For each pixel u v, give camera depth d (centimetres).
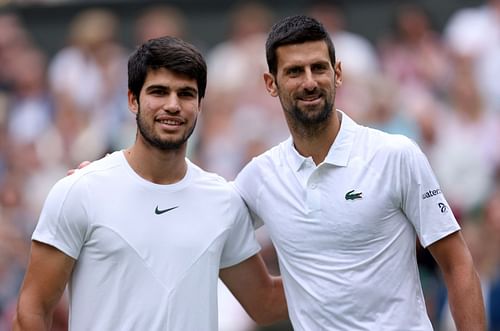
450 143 3356
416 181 1706
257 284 1894
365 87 3381
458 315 1708
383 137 1739
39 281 1738
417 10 3669
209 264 1770
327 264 1720
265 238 2927
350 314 1711
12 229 3256
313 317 1736
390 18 3675
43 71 3953
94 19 3884
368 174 1717
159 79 1720
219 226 1788
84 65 3859
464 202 3162
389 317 1705
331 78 1723
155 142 1722
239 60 3675
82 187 1739
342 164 1723
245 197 1825
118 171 1764
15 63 3975
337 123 1750
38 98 3912
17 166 3703
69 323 1778
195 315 1750
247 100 3566
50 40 3981
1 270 3139
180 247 1750
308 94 1705
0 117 3891
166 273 1738
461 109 3419
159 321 1727
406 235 1734
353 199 1711
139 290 1731
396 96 3394
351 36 3681
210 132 3534
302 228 1736
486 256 2744
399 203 1719
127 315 1730
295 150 1764
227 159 3434
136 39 3866
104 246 1730
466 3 3691
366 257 1709
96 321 1736
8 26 4012
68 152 3703
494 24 3594
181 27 3809
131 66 1753
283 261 1777
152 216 1750
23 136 3841
